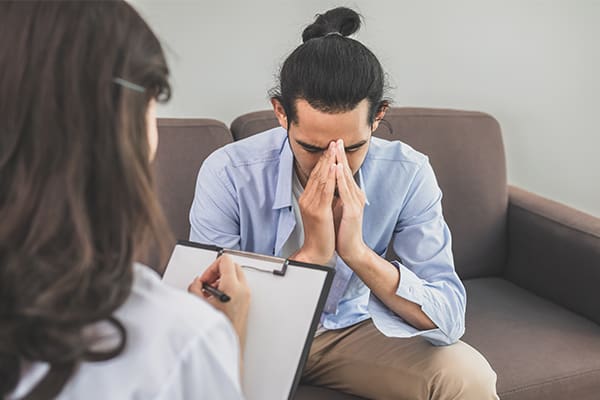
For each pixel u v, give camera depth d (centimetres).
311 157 117
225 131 157
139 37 60
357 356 131
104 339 60
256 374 98
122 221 60
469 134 174
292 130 115
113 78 58
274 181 130
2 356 56
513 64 203
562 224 165
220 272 96
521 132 210
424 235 132
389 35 193
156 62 61
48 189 56
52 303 56
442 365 124
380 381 129
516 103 207
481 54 201
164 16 174
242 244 135
